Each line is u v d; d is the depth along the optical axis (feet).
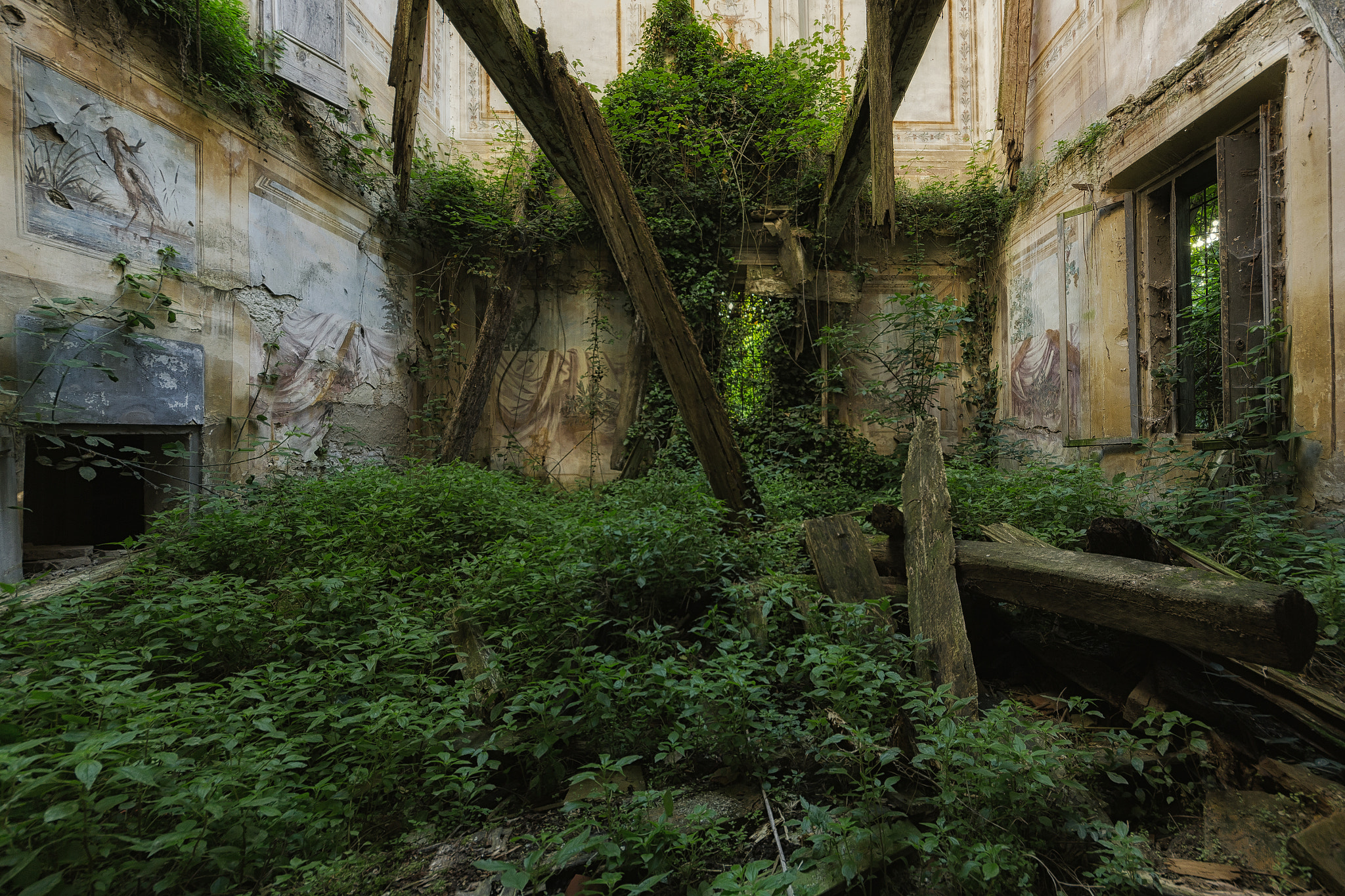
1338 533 14.34
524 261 32.30
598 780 6.92
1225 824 7.07
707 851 6.70
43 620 9.49
